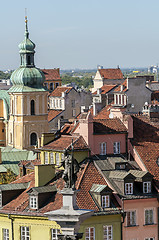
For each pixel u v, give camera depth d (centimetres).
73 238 11569
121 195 17225
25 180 18938
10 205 17825
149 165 18550
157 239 17525
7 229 17462
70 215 11550
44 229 16925
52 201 17138
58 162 19012
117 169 18062
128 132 19100
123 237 17075
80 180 17375
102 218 16788
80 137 18738
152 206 17488
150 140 19275
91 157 18438
